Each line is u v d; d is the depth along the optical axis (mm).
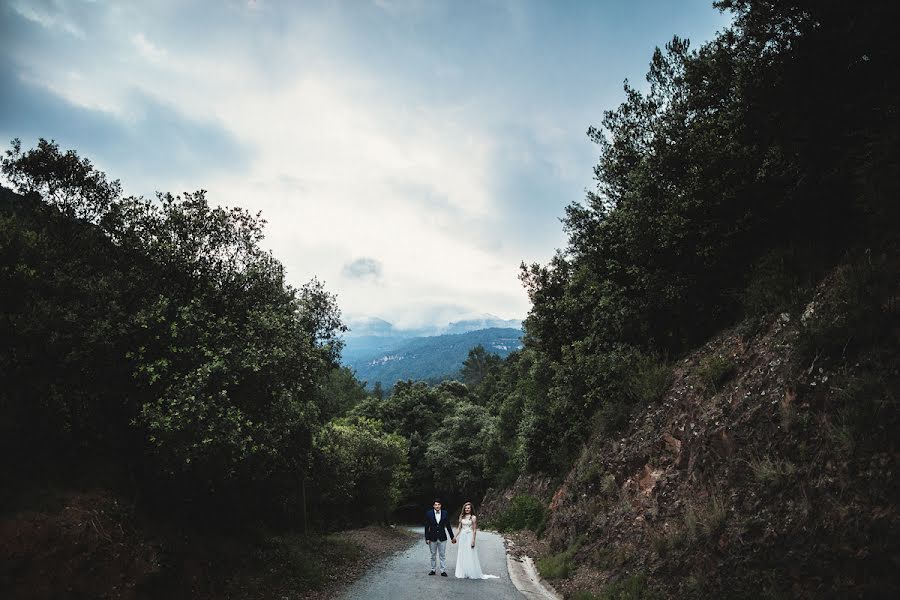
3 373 7512
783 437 7387
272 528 15258
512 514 26719
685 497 9242
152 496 9461
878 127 8414
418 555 16875
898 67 8602
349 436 28828
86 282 8891
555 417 22875
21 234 8422
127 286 9508
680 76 13781
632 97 15000
